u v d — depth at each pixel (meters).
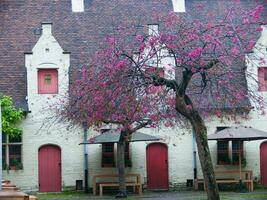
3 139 34.22
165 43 19.75
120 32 32.03
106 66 19.61
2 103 33.44
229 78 20.69
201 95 24.92
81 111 21.66
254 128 34.56
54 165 34.75
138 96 19.22
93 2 39.53
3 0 38.66
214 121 35.28
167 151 35.59
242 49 23.06
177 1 39.81
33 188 34.50
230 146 35.84
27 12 38.41
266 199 27.66
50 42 35.06
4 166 34.25
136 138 32.34
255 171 36.00
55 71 35.00
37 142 34.56
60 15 38.62
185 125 31.73
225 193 31.91
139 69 18.86
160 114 21.06
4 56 36.34
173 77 24.53
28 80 34.69
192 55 18.92
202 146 18.84
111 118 21.39
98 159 34.94
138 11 39.22
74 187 34.81
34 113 34.56
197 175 35.41
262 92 33.31
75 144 34.91
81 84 22.30
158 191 34.75
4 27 37.50
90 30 38.03
